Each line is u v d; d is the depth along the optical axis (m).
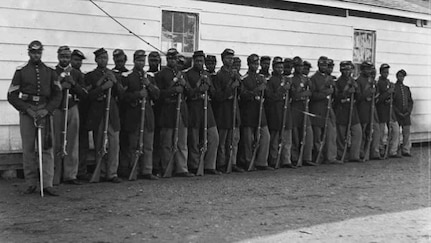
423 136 14.05
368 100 10.90
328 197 7.43
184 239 5.23
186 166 8.71
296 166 10.02
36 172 7.10
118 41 9.06
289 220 6.08
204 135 8.72
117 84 7.88
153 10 9.40
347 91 10.43
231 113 9.00
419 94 13.94
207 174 8.98
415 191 7.96
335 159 10.60
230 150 9.10
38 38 8.33
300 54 11.42
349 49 12.30
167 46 9.71
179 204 6.73
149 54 8.60
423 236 5.53
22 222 5.71
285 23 11.12
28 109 6.78
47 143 6.91
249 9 10.56
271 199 7.18
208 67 9.08
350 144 10.81
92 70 8.59
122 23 9.09
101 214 6.12
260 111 9.26
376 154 11.28
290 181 8.55
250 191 7.66
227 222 5.92
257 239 5.28
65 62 7.41
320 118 10.18
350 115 10.59
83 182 7.95
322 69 10.16
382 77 11.22
